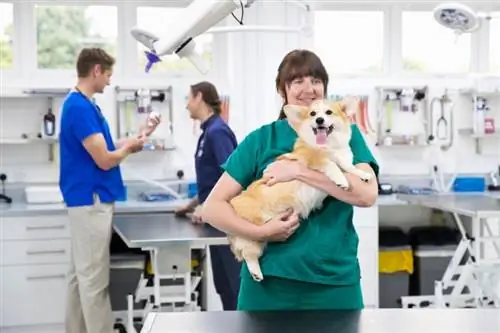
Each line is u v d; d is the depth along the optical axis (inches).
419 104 210.1
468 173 213.0
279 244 78.7
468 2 213.2
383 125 208.2
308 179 77.6
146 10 202.4
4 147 192.5
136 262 171.2
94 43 200.7
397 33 213.6
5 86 192.9
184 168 202.1
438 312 69.5
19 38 195.8
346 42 212.7
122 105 197.6
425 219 212.7
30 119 193.5
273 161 82.0
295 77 82.9
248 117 202.1
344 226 79.9
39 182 194.5
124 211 173.0
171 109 199.8
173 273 126.3
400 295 193.0
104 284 150.3
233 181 82.7
